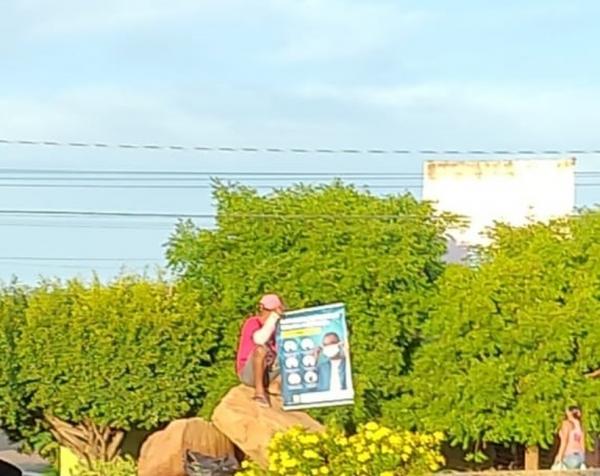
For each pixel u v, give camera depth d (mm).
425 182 34875
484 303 25375
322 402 18766
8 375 26641
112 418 26484
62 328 26609
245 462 16453
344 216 26531
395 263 26109
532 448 25734
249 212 26734
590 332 25406
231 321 26812
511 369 25281
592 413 25422
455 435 25391
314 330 18891
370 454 14430
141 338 26531
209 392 26297
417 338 26625
